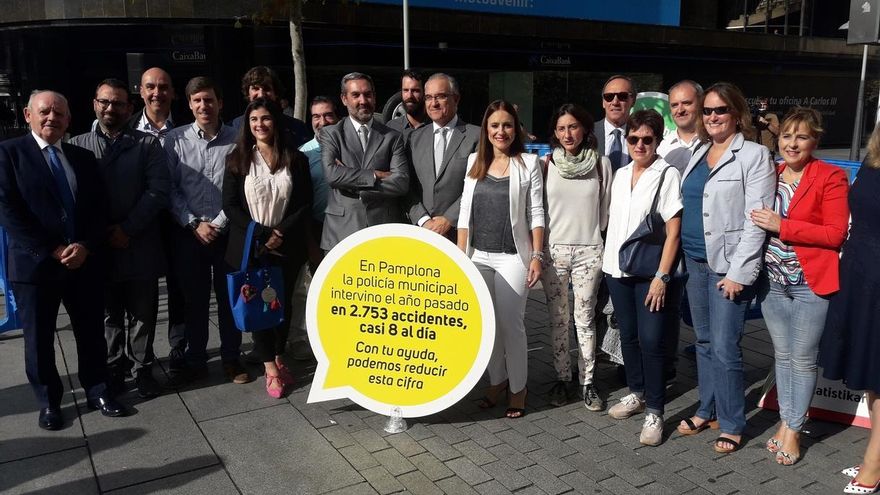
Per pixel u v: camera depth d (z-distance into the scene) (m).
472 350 3.89
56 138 3.91
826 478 3.49
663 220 3.78
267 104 4.36
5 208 3.79
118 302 4.55
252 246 4.33
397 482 3.45
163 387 4.66
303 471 3.56
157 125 4.93
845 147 25.67
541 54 18.44
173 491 3.39
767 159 3.48
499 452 3.76
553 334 4.38
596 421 4.16
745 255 3.48
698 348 3.95
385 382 4.01
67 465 3.64
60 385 4.12
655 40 20.47
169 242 4.74
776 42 23.38
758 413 4.26
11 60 15.11
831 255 3.40
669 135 4.71
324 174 4.43
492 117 3.99
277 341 4.72
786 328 3.62
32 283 3.89
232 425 4.10
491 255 4.13
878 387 3.20
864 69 11.75
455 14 16.83
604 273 4.14
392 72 16.84
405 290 3.92
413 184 4.54
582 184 4.16
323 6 14.78
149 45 14.34
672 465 3.62
